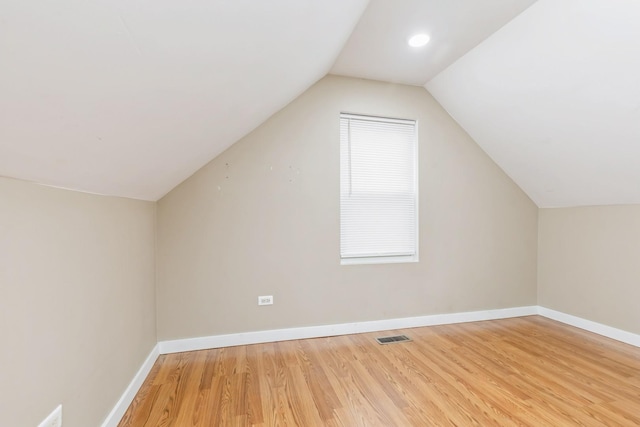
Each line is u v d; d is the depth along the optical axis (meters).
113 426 1.54
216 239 2.50
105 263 1.50
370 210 2.95
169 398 1.81
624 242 2.62
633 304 2.55
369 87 2.88
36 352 1.00
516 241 3.31
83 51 0.67
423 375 2.06
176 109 1.23
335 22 1.44
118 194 1.64
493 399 1.79
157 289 2.38
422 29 2.13
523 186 3.28
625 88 1.88
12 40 0.55
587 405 1.72
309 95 2.72
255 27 1.01
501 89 2.49
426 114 3.05
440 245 3.07
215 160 2.51
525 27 2.01
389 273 2.92
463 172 3.14
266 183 2.61
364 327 2.84
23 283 0.94
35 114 0.74
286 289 2.65
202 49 0.95
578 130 2.33
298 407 1.72
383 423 1.58
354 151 2.91
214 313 2.50
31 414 0.97
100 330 1.44
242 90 1.48
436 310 3.05
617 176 2.44
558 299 3.19
